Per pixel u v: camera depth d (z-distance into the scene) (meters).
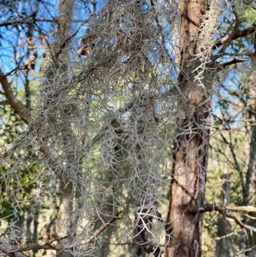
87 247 2.11
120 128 1.92
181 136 2.24
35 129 1.88
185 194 2.27
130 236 2.76
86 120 1.84
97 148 1.92
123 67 1.83
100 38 1.81
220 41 2.20
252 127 4.04
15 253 2.15
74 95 1.85
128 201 2.57
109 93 1.85
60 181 2.53
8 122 3.59
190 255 2.25
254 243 3.67
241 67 2.43
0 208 2.63
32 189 3.21
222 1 1.88
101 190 2.21
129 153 1.92
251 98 2.77
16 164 1.99
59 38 2.44
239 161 4.88
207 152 2.30
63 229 2.54
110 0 1.80
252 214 3.78
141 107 1.92
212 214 3.96
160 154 1.97
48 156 1.96
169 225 2.30
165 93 1.96
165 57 1.90
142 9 1.85
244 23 2.26
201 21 2.08
